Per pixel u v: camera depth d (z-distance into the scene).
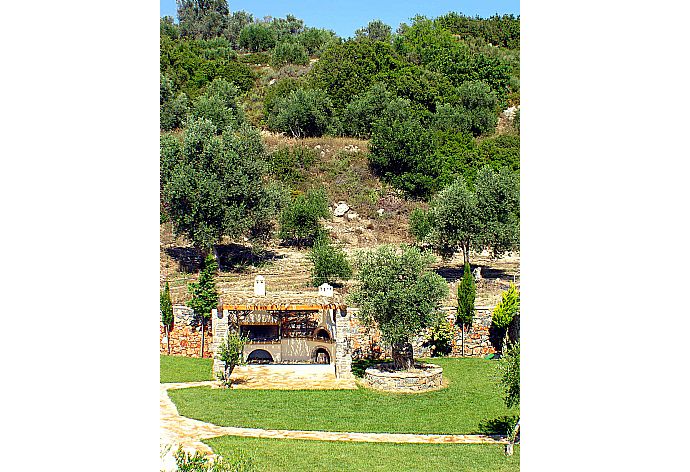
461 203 24.61
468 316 19.27
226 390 16.20
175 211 28.11
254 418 14.01
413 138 33.94
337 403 15.38
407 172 33.16
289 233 29.58
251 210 28.73
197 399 15.36
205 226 27.31
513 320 18.91
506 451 12.12
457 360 18.95
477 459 11.70
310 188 33.09
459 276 24.53
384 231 30.19
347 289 22.45
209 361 19.12
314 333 19.30
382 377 16.56
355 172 34.25
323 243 27.94
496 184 24.94
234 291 21.30
